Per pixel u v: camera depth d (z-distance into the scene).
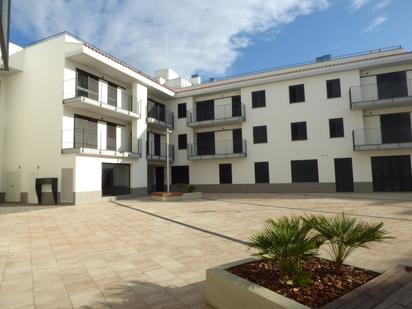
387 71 21.02
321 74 22.28
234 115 25.66
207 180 25.77
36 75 18.61
